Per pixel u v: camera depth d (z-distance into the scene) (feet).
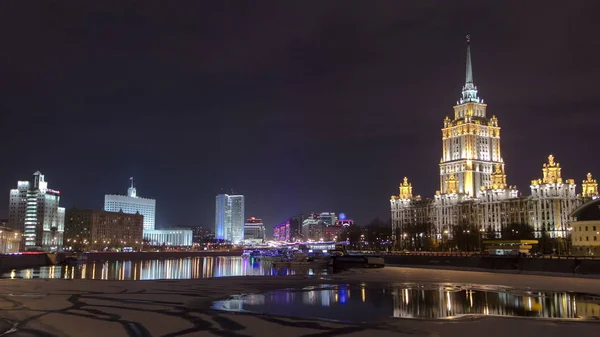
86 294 345.92
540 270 565.12
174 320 245.86
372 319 257.55
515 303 326.44
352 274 595.06
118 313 265.13
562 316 276.21
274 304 318.86
